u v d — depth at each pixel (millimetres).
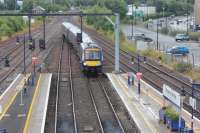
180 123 49281
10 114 58031
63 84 84062
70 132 53375
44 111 59781
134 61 113000
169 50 125000
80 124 56875
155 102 65875
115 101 69938
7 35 178375
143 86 78625
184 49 122750
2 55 123375
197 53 127938
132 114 58656
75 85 83312
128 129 54312
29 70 97312
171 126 50219
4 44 154875
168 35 191125
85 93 76438
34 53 129750
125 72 94438
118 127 55500
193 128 51188
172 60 109188
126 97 69688
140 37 160500
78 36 108750
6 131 48500
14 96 69375
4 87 77312
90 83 85250
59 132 53375
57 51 135375
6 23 188500
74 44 128750
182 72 95688
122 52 131625
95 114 62094
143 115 58125
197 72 93188
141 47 137125
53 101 70250
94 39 168500
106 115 61656
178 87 78125
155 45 144000
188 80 85375
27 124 53250
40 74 91500
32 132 50031
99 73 94438
